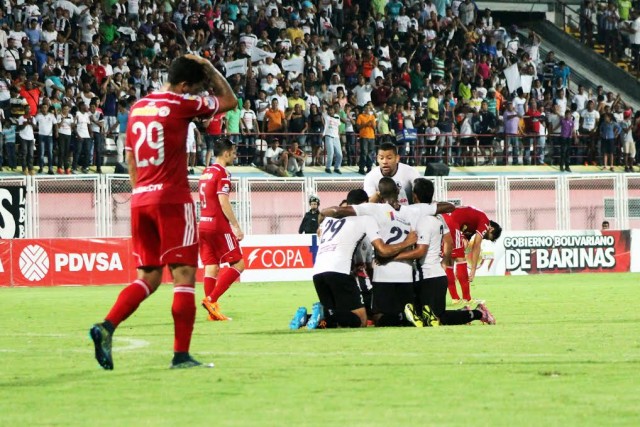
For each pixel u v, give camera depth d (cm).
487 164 6128
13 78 5141
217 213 2256
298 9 6259
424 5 6600
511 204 5181
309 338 1748
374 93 5866
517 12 7631
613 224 5341
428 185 2012
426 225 1991
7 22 5353
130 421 963
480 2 7425
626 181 5338
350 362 1382
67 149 4997
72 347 1669
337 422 945
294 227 4909
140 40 5562
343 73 6072
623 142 6231
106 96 5169
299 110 5619
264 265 4422
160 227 1320
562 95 6506
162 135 1318
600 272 4953
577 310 2480
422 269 2002
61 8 5422
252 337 1792
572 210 5281
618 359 1402
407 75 6134
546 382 1185
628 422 941
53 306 2861
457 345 1602
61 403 1069
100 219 4531
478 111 6172
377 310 1988
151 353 1536
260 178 4834
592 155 6259
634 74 7369
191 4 5875
